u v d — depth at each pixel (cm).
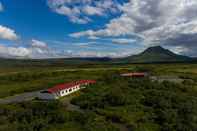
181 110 5250
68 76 13150
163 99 6016
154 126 4466
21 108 5744
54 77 13075
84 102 6159
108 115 5019
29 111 5209
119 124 4588
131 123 4509
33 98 7531
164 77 11325
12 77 13162
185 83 9106
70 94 8119
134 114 5084
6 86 10694
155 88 7662
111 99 6016
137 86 7838
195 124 4512
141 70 15225
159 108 5488
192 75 12125
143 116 4928
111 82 9256
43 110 5328
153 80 9681
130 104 5838
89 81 9856
